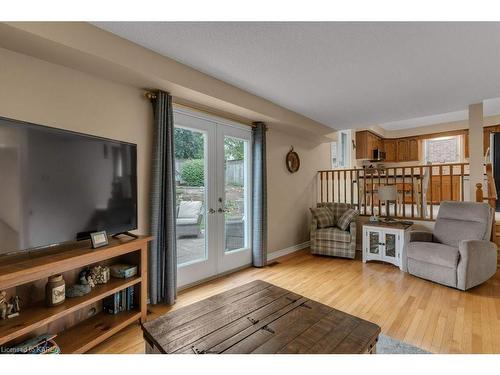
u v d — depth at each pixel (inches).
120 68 80.1
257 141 149.1
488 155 214.1
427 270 123.0
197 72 100.3
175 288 103.4
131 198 87.4
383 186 168.4
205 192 126.7
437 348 72.0
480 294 108.7
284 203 179.0
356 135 283.3
